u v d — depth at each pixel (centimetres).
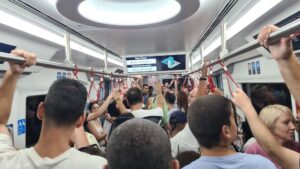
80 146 153
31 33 287
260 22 273
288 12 229
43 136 93
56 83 98
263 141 110
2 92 107
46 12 242
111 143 65
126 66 525
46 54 376
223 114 114
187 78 542
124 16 252
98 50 488
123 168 61
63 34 330
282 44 93
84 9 223
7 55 94
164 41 427
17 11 232
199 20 299
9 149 101
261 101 234
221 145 114
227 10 257
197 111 118
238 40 370
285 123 161
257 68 422
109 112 391
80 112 98
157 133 65
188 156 155
